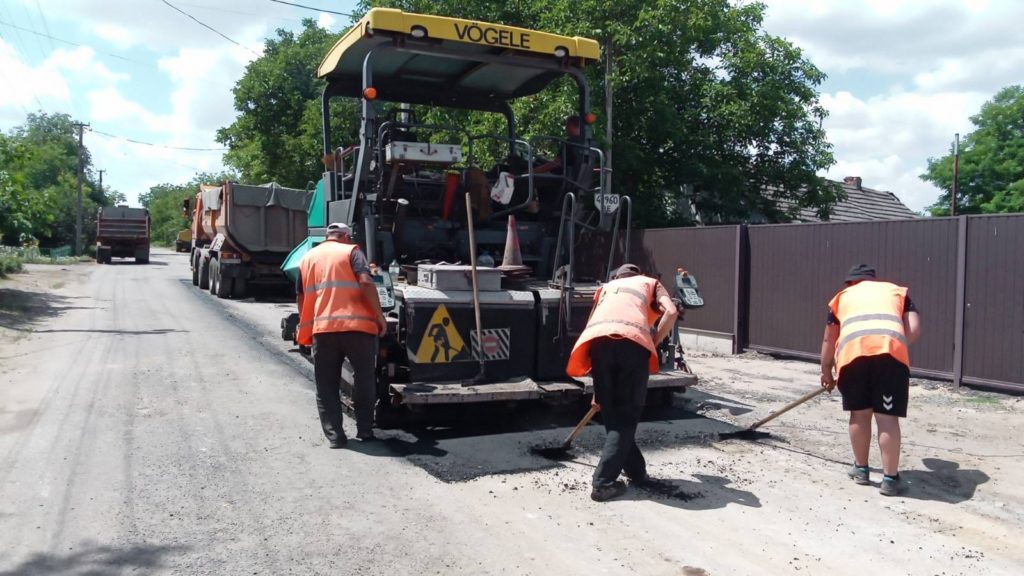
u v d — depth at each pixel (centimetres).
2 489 485
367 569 386
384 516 456
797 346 1056
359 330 585
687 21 1370
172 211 10369
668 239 1247
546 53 716
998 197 3008
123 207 3725
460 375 631
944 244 876
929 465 581
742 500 496
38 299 1603
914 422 712
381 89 817
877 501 501
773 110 1575
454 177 725
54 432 611
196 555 397
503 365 645
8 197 1634
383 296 615
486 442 618
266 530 431
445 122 1084
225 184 1748
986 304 832
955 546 430
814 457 597
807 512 478
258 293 1923
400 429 654
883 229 942
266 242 1783
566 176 755
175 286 2180
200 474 521
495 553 407
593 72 1397
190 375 848
